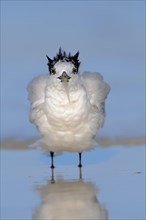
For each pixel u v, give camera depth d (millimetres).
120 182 14664
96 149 19625
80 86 16859
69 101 16797
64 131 17000
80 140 17047
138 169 16359
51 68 16875
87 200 12828
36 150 19500
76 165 17438
